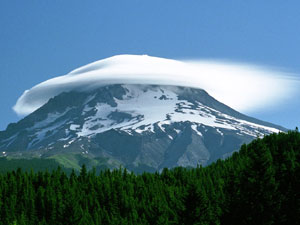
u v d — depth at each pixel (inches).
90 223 5999.0
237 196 4330.7
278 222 4416.8
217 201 4891.7
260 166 4451.3
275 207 4323.3
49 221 6264.8
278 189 4859.7
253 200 4259.4
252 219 4227.4
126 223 6003.9
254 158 4515.3
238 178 4717.0
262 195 4274.1
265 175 4402.1
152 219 5007.4
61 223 5393.7
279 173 5142.7
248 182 4362.7
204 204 4222.4
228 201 4352.9
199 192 4234.7
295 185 4874.5
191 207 4178.2
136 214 6200.8
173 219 4936.0
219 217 4318.4
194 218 4151.1
